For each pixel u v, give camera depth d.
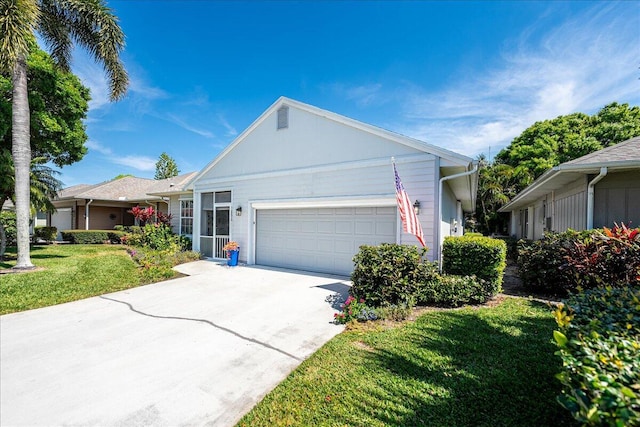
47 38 10.41
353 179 8.17
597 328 2.02
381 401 2.70
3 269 8.98
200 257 11.78
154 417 2.58
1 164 10.69
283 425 2.44
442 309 5.30
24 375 3.25
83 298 6.29
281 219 9.93
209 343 4.05
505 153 26.14
